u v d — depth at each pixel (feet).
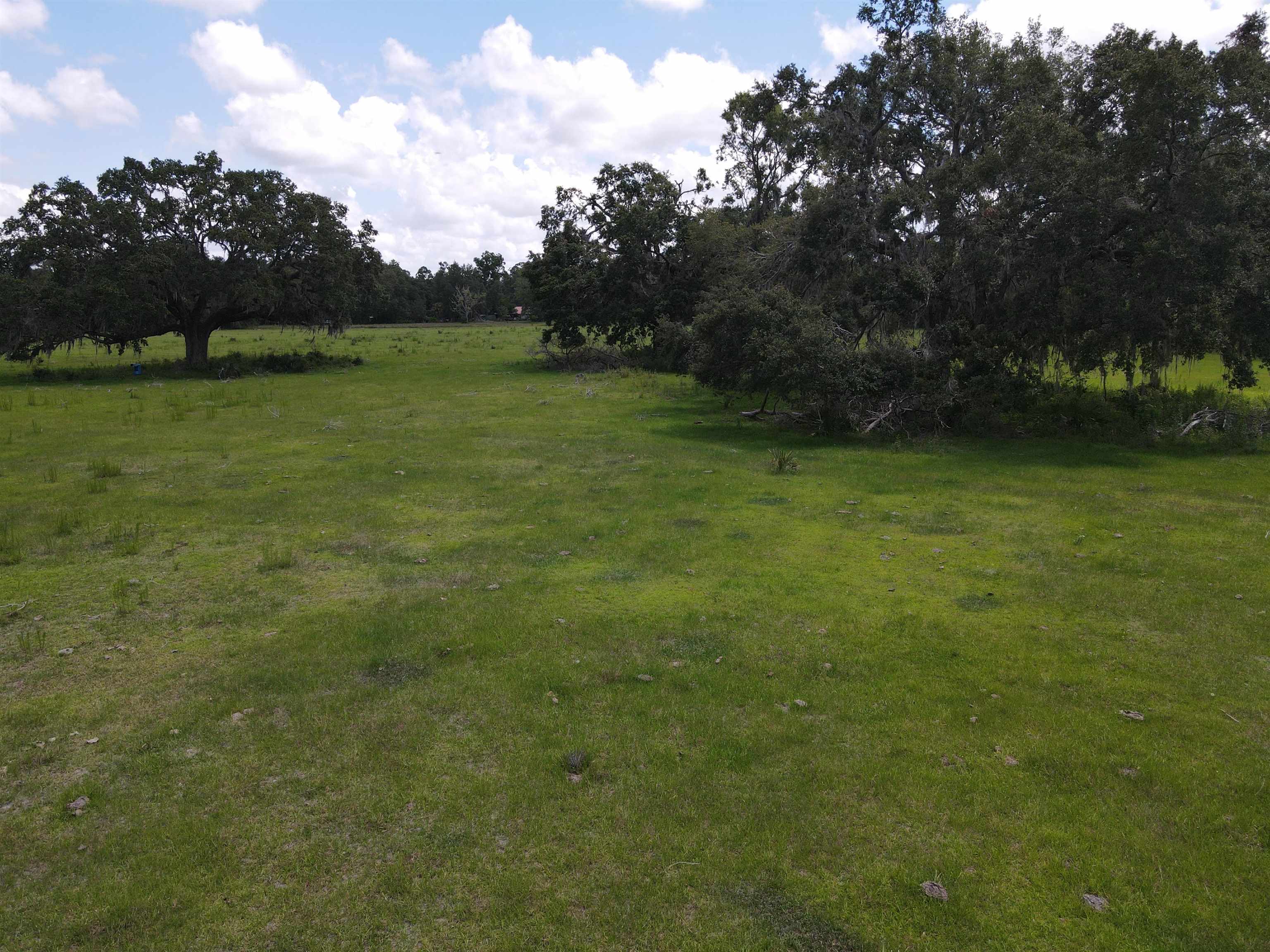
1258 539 30.04
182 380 93.66
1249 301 47.47
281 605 24.25
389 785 14.96
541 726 17.02
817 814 14.14
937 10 65.98
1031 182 50.78
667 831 13.64
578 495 38.40
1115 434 52.42
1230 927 11.48
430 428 59.06
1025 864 12.87
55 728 17.11
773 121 98.48
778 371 53.72
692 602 24.21
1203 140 46.26
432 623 22.54
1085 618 22.91
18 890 12.34
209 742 16.52
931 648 20.99
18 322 87.04
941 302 60.18
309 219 103.40
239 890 12.29
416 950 11.10
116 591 25.02
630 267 101.71
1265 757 15.84
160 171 93.91
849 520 33.65
